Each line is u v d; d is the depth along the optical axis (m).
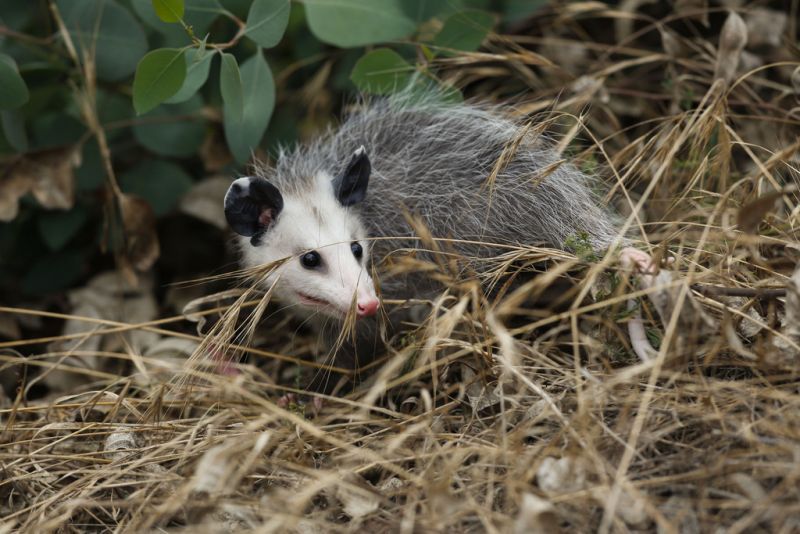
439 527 1.64
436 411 2.05
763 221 2.24
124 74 2.84
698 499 1.63
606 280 2.19
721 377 2.00
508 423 1.95
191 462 1.97
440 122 2.64
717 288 2.00
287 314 2.71
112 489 2.00
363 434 2.17
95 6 2.77
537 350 2.17
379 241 2.46
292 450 1.98
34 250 3.17
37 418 2.42
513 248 2.30
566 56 3.15
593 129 2.97
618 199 2.66
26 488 2.05
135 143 3.15
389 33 2.79
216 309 2.44
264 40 2.48
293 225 2.38
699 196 2.49
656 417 1.83
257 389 2.47
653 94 3.00
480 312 2.14
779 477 1.63
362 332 2.45
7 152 2.89
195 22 2.56
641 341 2.06
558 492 1.67
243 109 2.58
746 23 3.00
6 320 2.87
